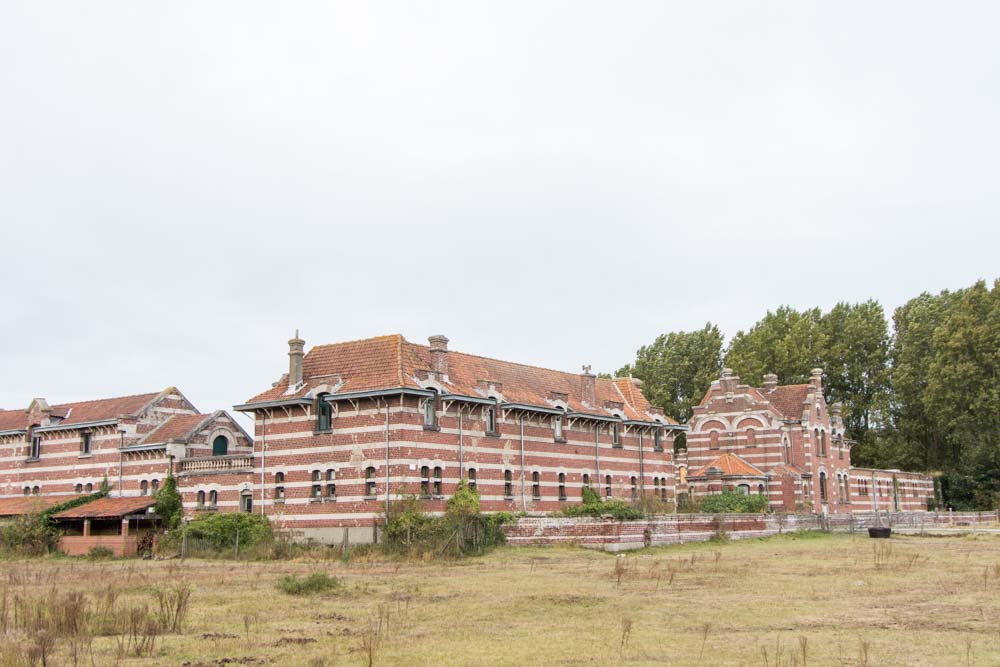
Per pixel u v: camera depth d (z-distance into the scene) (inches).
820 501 3280.0
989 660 736.3
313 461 2074.3
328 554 1875.0
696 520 2305.6
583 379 2583.7
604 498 2534.5
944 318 4126.5
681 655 766.5
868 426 4318.4
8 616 991.0
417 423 1995.6
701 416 3373.5
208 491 2325.3
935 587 1218.0
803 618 961.5
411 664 738.2
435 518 1902.1
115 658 772.0
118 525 2335.1
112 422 2657.5
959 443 4099.4
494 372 2357.3
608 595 1159.0
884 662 731.4
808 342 4333.2
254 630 909.8
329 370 2135.8
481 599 1127.6
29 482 2864.2
